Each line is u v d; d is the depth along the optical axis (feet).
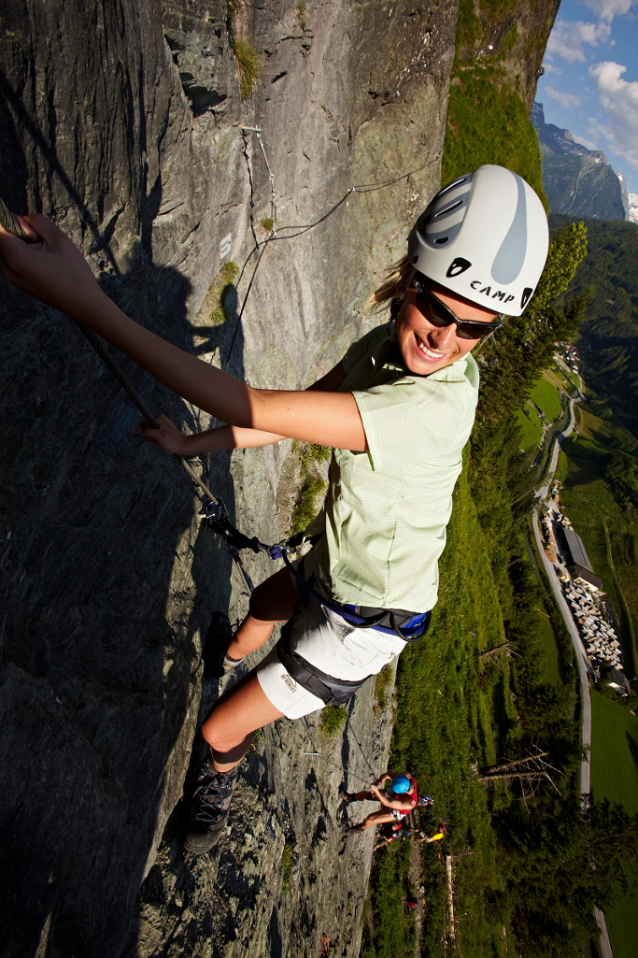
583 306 92.63
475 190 4.42
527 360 96.84
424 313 4.60
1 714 5.41
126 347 3.62
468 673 76.95
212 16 12.23
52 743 6.11
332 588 5.91
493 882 77.87
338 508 5.45
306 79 20.95
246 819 12.26
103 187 8.57
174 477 10.94
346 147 27.02
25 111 6.22
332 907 21.49
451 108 65.72
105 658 8.10
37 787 5.74
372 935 36.60
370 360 5.66
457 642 71.26
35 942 5.53
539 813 83.71
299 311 26.53
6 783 5.35
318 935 17.60
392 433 4.28
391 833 42.22
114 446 9.15
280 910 13.39
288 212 23.13
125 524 8.94
